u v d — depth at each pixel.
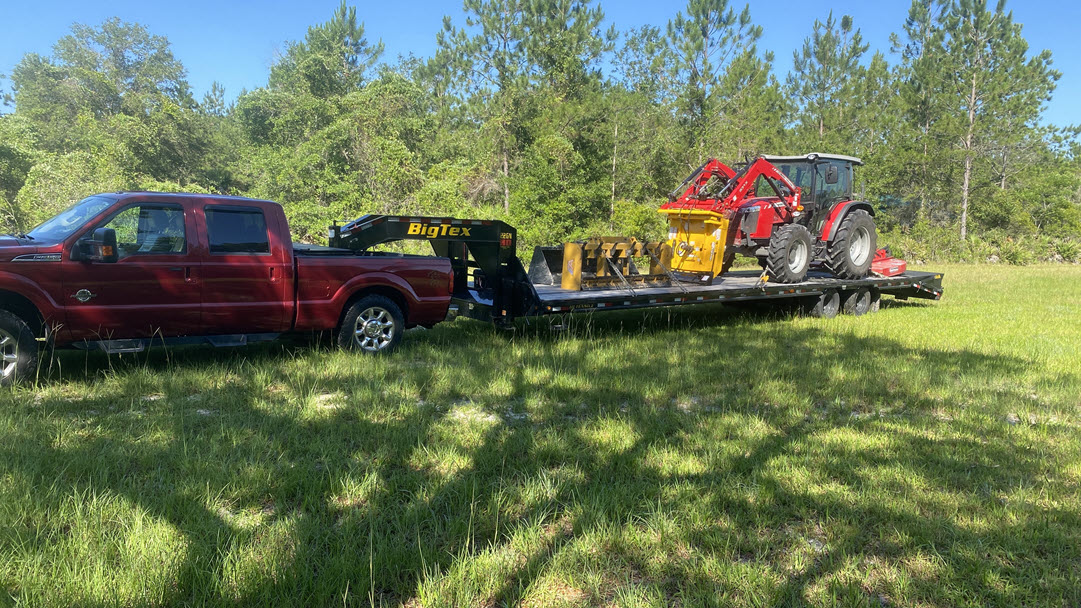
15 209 23.20
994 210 36.62
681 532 3.21
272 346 7.54
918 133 35.12
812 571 2.94
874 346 8.41
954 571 2.98
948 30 35.59
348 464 3.95
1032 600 2.79
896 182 37.00
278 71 47.91
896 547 3.21
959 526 3.40
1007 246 32.16
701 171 10.44
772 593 2.72
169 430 4.42
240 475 3.67
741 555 3.14
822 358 7.54
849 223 11.88
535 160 27.55
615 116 29.33
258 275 6.41
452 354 7.29
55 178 24.08
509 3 33.06
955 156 34.25
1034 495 3.84
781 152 30.36
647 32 36.81
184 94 60.66
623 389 5.98
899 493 3.79
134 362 6.53
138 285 5.84
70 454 3.85
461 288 9.10
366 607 2.57
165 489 3.46
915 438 4.82
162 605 2.49
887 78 38.19
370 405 5.21
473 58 33.84
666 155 30.81
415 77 38.75
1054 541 3.27
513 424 4.93
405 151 28.58
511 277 8.22
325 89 40.31
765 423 5.13
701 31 32.72
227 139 51.09
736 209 10.88
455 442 4.43
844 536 3.26
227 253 6.28
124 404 5.10
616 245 9.55
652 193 30.89
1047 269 26.53
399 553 2.88
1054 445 4.78
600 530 3.16
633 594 2.66
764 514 3.46
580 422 4.98
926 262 31.34
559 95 31.33
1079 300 14.42
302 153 29.80
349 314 7.05
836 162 12.09
